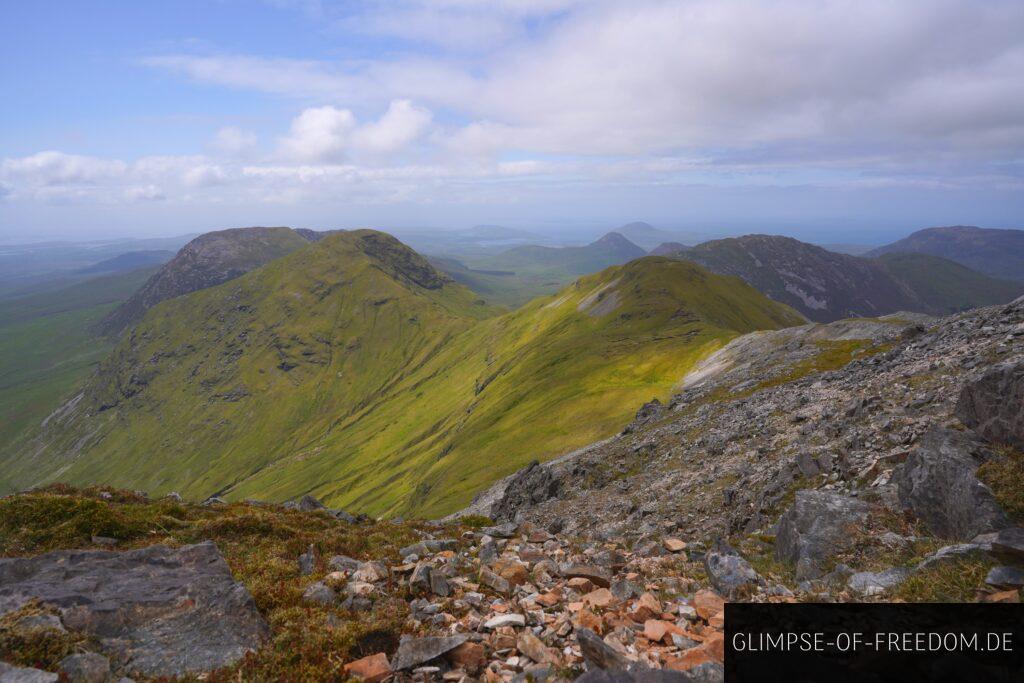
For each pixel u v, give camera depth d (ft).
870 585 36.73
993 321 106.22
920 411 78.38
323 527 73.46
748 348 361.30
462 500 336.70
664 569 50.80
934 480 48.24
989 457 47.52
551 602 40.91
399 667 30.83
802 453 82.07
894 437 73.36
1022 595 29.81
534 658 31.68
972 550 36.09
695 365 428.56
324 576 46.32
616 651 29.32
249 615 35.60
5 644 29.25
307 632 34.22
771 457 95.61
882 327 249.75
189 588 37.47
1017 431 48.03
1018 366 50.70
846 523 48.88
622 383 453.17
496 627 36.32
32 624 30.99
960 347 100.22
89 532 52.75
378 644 34.47
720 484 97.96
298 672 30.09
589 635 29.63
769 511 73.92
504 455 390.01
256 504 88.94
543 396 512.22
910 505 50.11
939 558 36.88
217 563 43.01
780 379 199.52
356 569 49.01
